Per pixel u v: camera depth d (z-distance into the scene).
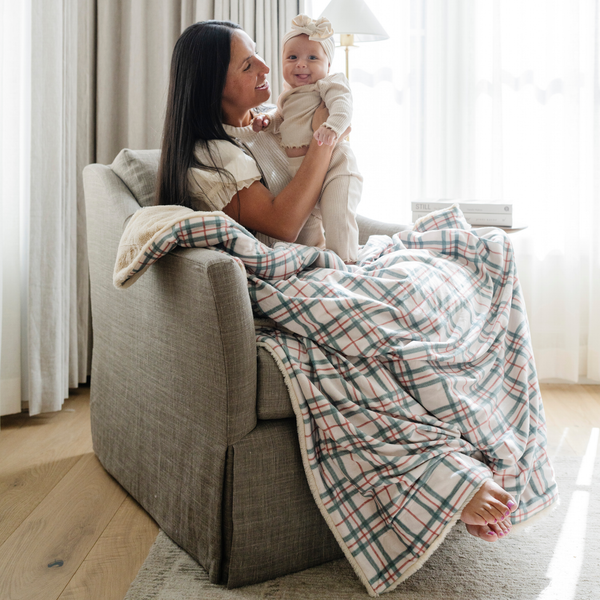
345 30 2.15
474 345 1.37
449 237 1.53
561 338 2.54
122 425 1.55
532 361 1.46
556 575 1.24
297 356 1.21
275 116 1.58
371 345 1.21
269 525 1.18
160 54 2.38
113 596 1.17
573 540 1.37
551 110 2.46
